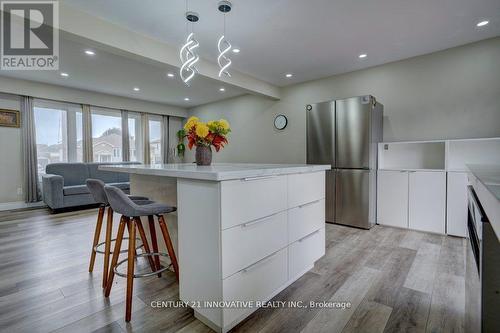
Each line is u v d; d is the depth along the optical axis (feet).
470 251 7.25
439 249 8.71
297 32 9.56
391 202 11.51
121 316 5.16
